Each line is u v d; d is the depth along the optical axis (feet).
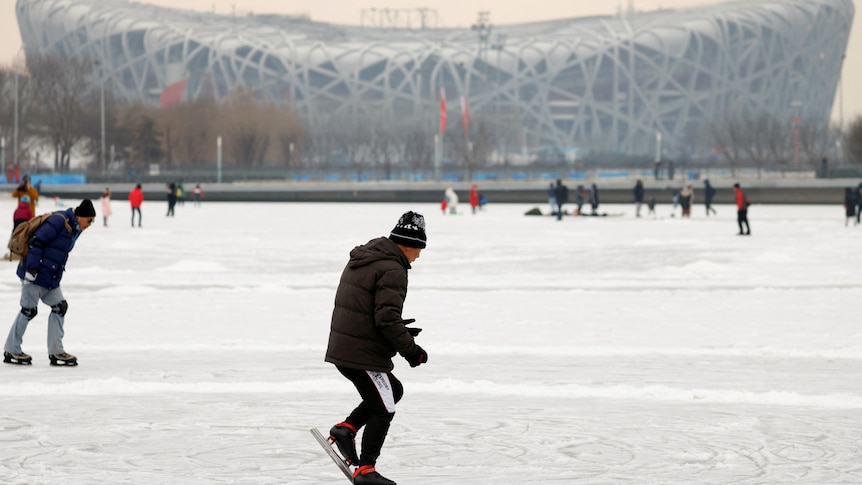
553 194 417.49
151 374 67.77
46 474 41.68
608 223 329.52
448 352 78.69
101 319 99.09
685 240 234.17
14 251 71.26
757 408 56.85
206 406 56.59
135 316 101.50
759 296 120.98
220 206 531.50
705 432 50.37
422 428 51.19
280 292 125.49
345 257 189.78
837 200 549.95
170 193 383.65
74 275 148.15
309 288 131.23
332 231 282.97
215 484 40.16
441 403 58.03
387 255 37.88
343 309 38.14
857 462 44.39
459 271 159.43
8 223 309.63
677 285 135.85
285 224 324.39
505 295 122.83
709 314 103.60
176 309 107.55
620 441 48.42
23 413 54.70
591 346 81.82
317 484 40.32
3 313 102.83
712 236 251.19
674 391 60.95
